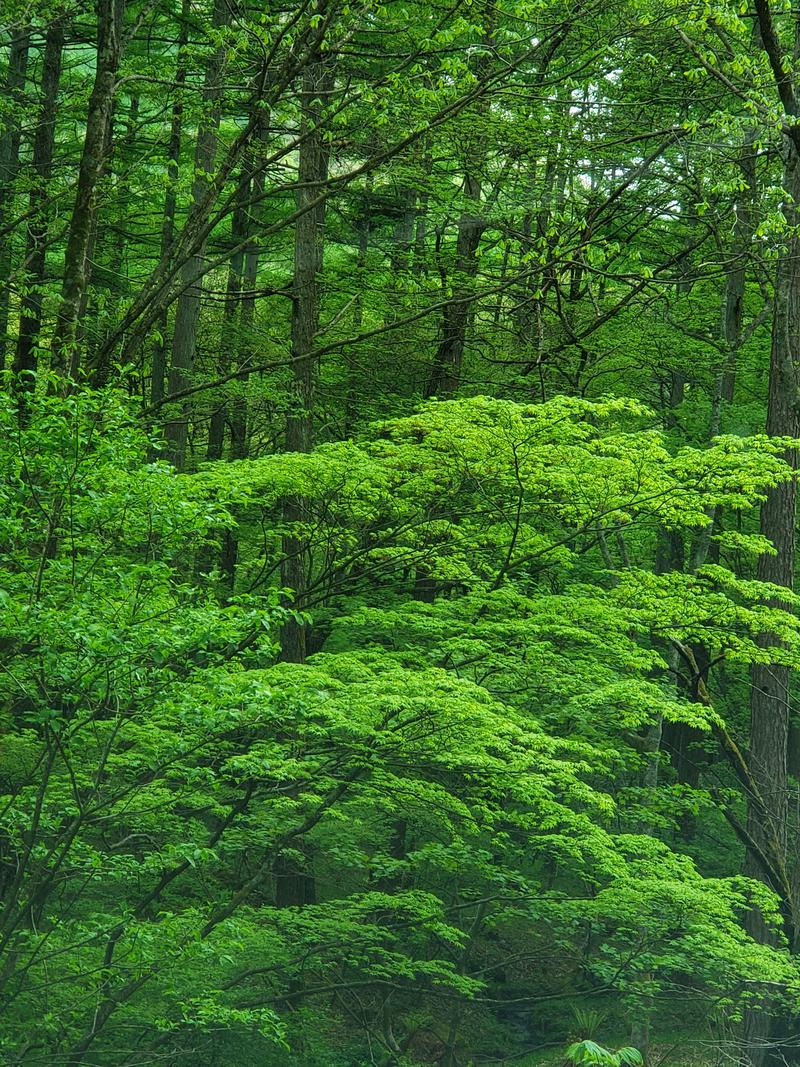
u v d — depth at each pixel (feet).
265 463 33.09
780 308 45.32
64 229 37.91
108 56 30.66
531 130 42.75
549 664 33.17
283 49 35.04
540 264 39.58
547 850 38.70
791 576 48.14
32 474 22.27
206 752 30.22
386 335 54.44
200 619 20.15
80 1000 26.11
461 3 31.50
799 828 46.57
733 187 42.11
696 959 35.14
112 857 27.48
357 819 36.73
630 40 39.50
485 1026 55.57
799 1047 44.57
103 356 32.53
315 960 37.22
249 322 60.39
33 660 21.38
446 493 36.58
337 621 34.19
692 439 60.90
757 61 37.63
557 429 32.83
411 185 46.03
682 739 67.36
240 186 33.83
